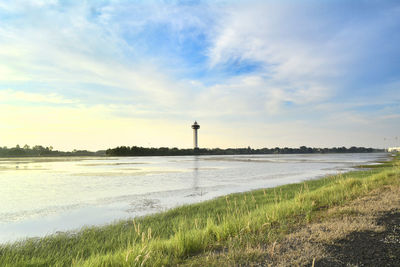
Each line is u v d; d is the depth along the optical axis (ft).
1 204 53.26
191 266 15.08
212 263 15.12
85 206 50.96
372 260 14.07
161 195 63.26
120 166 199.31
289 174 120.06
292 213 28.63
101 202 54.85
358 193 37.04
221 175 116.78
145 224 35.01
